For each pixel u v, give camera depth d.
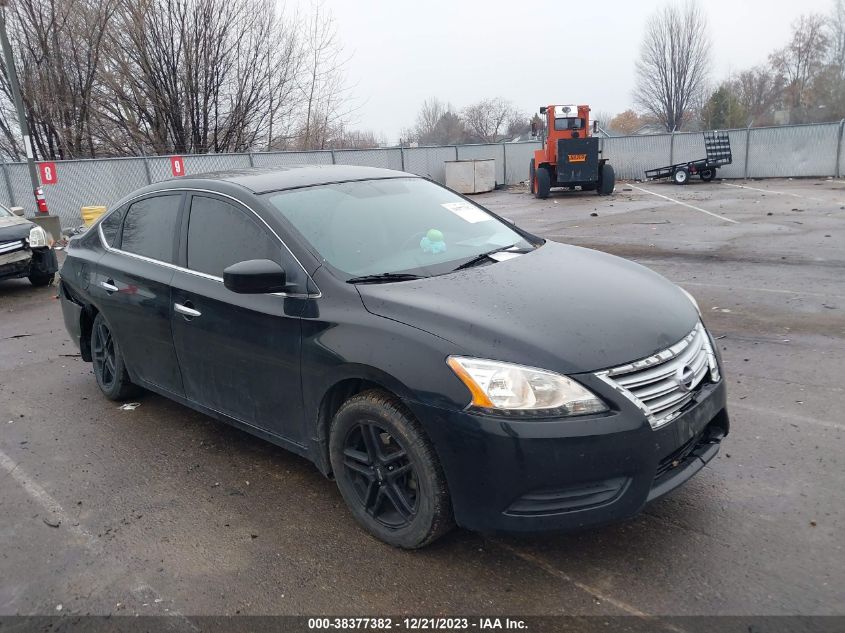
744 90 69.44
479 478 2.70
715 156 25.78
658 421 2.73
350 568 3.00
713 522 3.18
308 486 3.78
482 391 2.67
